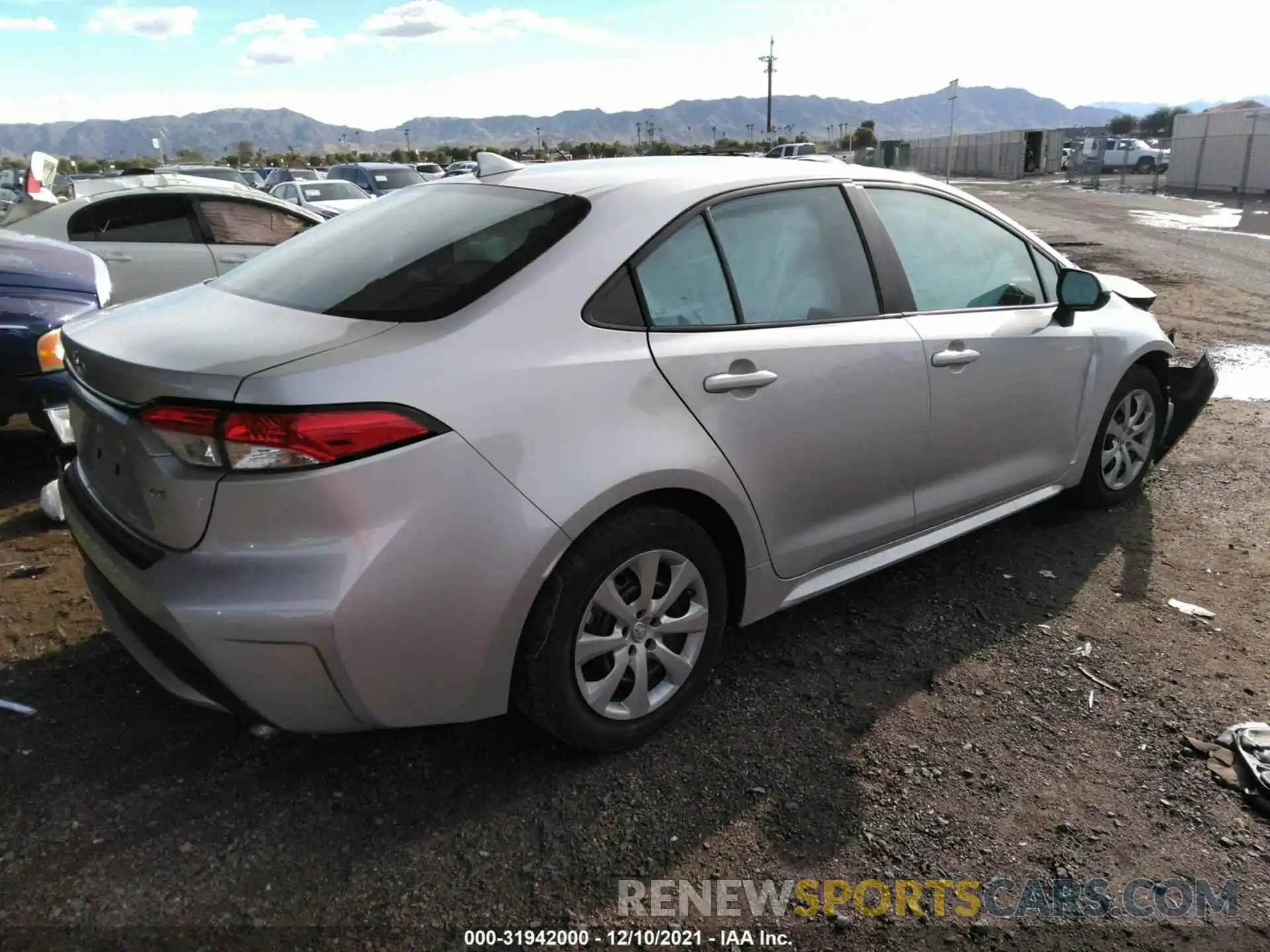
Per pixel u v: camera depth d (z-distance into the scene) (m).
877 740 2.72
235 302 2.63
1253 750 2.64
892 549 3.35
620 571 2.49
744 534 2.76
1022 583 3.71
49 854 2.23
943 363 3.25
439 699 2.26
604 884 2.19
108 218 6.74
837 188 3.15
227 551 2.07
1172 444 4.75
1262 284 10.97
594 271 2.47
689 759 2.63
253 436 1.99
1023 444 3.72
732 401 2.64
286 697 2.13
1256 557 3.93
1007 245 3.75
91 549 2.40
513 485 2.21
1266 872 2.25
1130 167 42.22
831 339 2.91
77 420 2.60
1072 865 2.27
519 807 2.43
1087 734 2.76
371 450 2.04
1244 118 27.42
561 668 2.41
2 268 4.41
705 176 2.84
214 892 2.14
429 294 2.37
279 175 24.86
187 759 2.59
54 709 2.79
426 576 2.12
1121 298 4.48
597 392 2.37
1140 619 3.42
